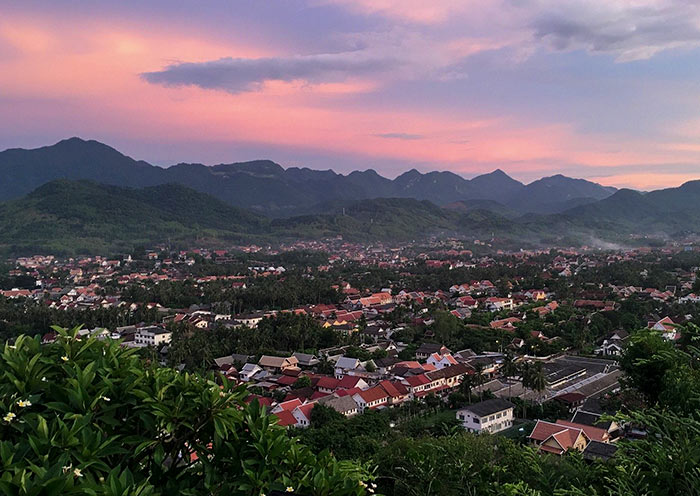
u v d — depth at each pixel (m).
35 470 4.74
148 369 7.07
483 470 10.19
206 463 6.28
